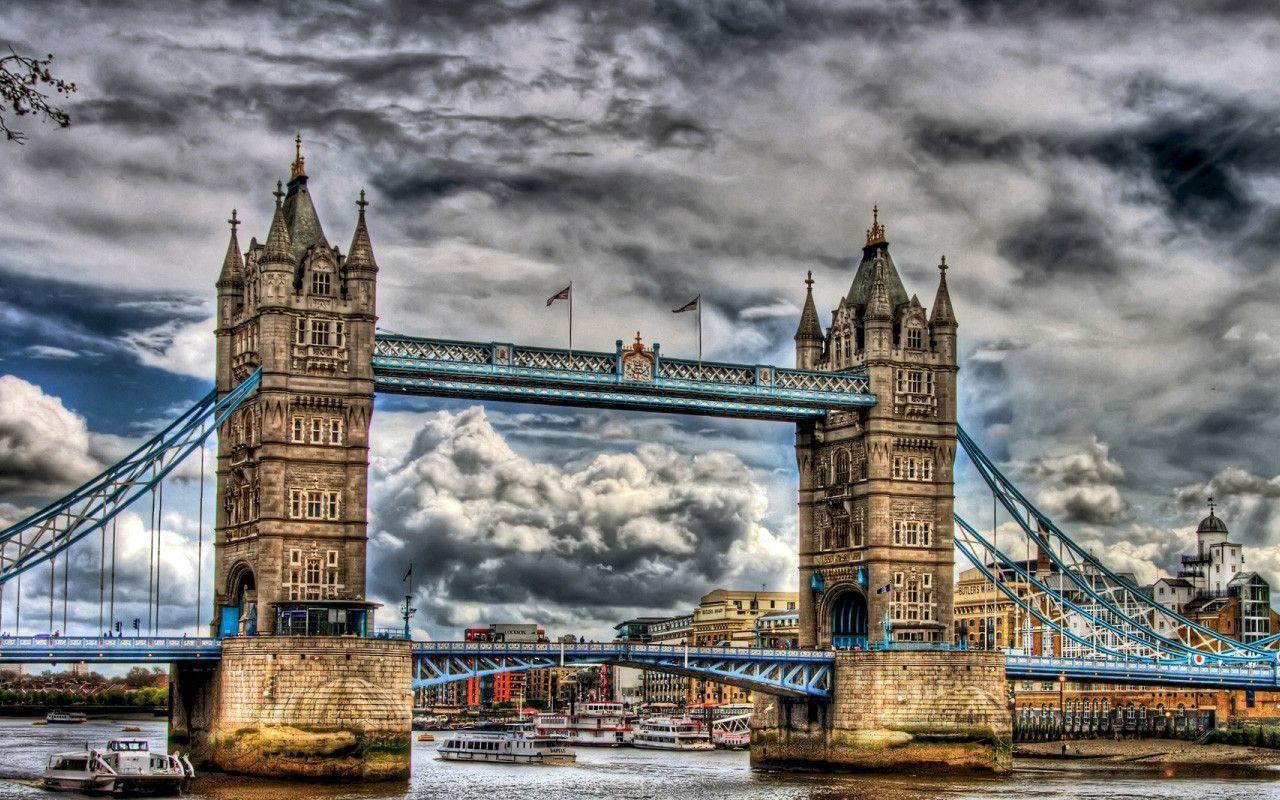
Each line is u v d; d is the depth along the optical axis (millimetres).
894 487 185875
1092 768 194125
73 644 146500
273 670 148875
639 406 175625
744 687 183125
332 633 153625
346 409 160625
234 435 166750
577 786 160625
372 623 156250
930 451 188625
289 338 159250
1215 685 198125
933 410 188750
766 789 157750
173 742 165875
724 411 181875
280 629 153125
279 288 159375
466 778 171625
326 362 160125
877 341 186750
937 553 186875
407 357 165000
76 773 144625
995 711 177125
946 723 175625
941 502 187875
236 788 142750
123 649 149500
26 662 144375
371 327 162500
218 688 152875
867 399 185625
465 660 161000
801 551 194500
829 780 169000
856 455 188500
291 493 158000
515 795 149000
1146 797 151875
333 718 148625
